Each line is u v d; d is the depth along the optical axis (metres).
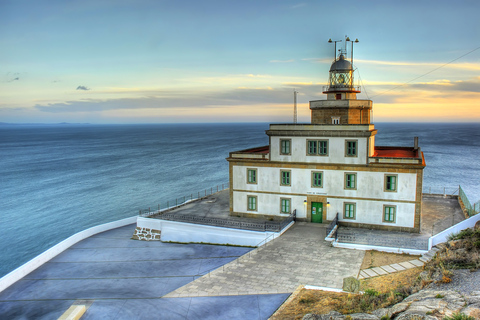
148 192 86.19
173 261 33.88
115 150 197.38
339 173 37.53
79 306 24.55
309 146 38.44
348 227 37.59
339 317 17.98
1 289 28.89
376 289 23.45
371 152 38.31
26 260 49.94
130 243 39.78
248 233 36.22
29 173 118.06
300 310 21.61
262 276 27.66
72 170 122.94
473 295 17.64
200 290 26.44
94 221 65.62
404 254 29.83
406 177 34.94
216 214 43.44
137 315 23.72
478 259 22.59
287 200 40.06
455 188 83.06
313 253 31.17
